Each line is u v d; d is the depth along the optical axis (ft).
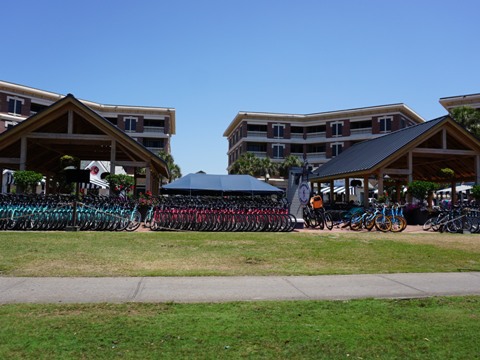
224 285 23.58
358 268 29.19
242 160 196.24
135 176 96.22
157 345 14.37
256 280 24.98
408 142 76.95
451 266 30.25
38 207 48.80
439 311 19.06
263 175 197.36
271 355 13.73
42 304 19.12
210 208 53.21
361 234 50.93
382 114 200.85
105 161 107.45
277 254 34.42
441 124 78.18
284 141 220.02
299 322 17.16
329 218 58.75
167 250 35.40
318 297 21.31
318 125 221.46
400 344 14.93
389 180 118.42
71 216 49.16
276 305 19.66
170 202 55.93
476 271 28.60
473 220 55.21
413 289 23.27
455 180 102.17
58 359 13.04
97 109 206.39
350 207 87.51
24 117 173.37
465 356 13.94
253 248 37.32
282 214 53.72
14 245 35.81
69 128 71.26
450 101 178.60
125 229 50.49
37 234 43.65
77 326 16.12
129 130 207.31
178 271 27.09
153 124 212.02
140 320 17.01
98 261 29.76
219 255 33.55
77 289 22.06
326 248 37.76
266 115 220.43
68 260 29.81
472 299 21.26
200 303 19.81
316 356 13.74
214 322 16.94
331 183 110.42
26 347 13.93
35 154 89.71
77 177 63.21
